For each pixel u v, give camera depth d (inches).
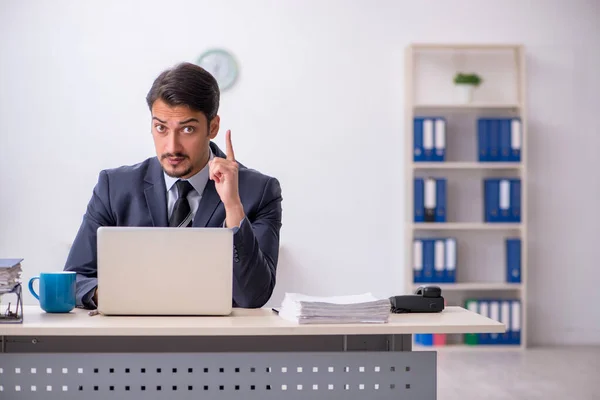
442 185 212.7
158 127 92.0
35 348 87.9
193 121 91.1
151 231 83.4
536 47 221.8
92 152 212.2
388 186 219.0
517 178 214.7
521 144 213.2
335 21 217.5
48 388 80.7
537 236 224.1
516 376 180.1
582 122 222.7
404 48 218.8
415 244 211.8
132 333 75.9
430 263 211.8
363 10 217.9
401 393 82.7
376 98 218.5
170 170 93.1
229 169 88.7
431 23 219.9
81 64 212.1
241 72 215.5
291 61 216.4
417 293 92.9
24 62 211.0
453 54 220.8
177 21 213.9
